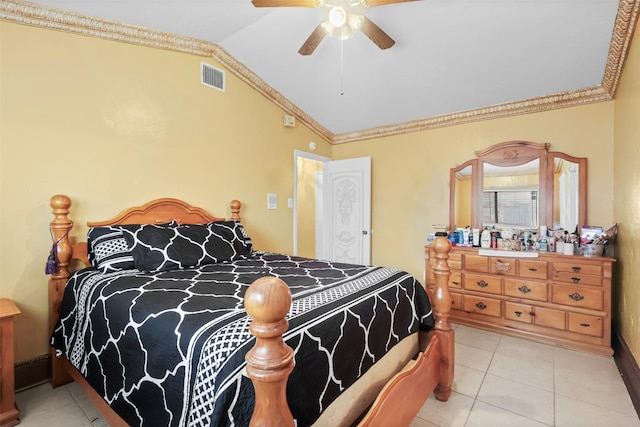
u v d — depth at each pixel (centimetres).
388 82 317
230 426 84
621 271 238
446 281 185
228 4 224
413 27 238
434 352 175
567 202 288
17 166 195
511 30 229
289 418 78
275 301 73
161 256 204
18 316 195
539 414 174
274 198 369
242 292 148
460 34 239
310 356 105
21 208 196
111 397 135
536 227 302
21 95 196
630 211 211
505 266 284
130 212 243
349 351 124
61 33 212
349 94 351
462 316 307
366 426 116
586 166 280
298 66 312
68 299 186
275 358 74
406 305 173
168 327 115
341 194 437
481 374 216
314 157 428
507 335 282
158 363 112
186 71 283
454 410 177
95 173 227
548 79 274
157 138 263
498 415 173
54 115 209
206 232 245
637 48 187
